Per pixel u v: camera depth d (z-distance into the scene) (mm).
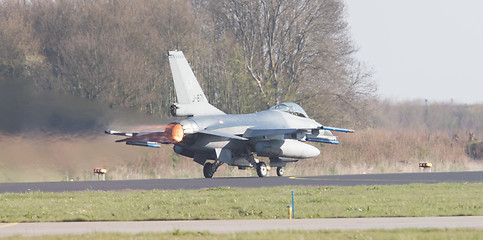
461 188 88688
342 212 62844
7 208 69125
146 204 71250
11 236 47344
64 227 54156
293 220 57406
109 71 158500
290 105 135000
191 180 115062
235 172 159250
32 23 171000
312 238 44156
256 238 44125
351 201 72938
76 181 116938
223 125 119812
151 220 59875
